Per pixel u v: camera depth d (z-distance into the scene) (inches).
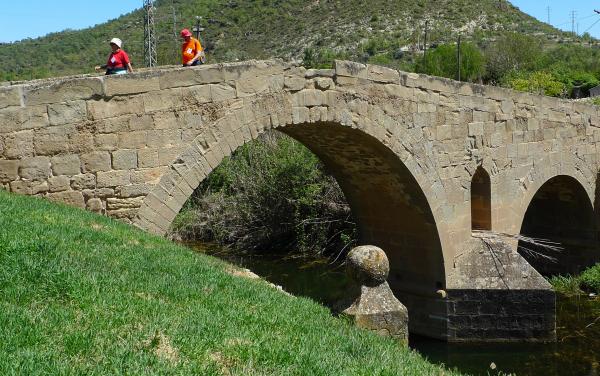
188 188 437.4
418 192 594.9
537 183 697.0
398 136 566.6
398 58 2699.3
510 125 665.0
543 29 3476.9
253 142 1057.5
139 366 174.2
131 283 257.3
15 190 381.4
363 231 715.4
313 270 861.8
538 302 591.5
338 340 255.9
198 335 210.4
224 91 453.4
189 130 437.7
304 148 990.4
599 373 504.1
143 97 418.3
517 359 550.9
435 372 258.4
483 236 637.3
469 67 2140.7
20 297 211.8
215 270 334.3
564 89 1765.5
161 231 428.1
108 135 407.2
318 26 2967.5
